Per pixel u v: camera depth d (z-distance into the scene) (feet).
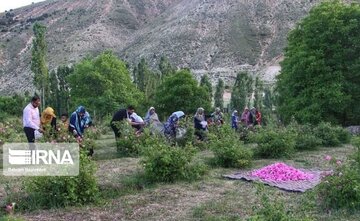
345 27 95.20
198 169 36.27
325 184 27.17
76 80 188.03
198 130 57.16
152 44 532.32
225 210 26.45
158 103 158.61
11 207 24.79
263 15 548.72
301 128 60.08
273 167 36.94
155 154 34.47
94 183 28.45
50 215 25.62
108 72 185.78
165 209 26.96
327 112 96.84
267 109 204.33
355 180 26.30
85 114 44.16
